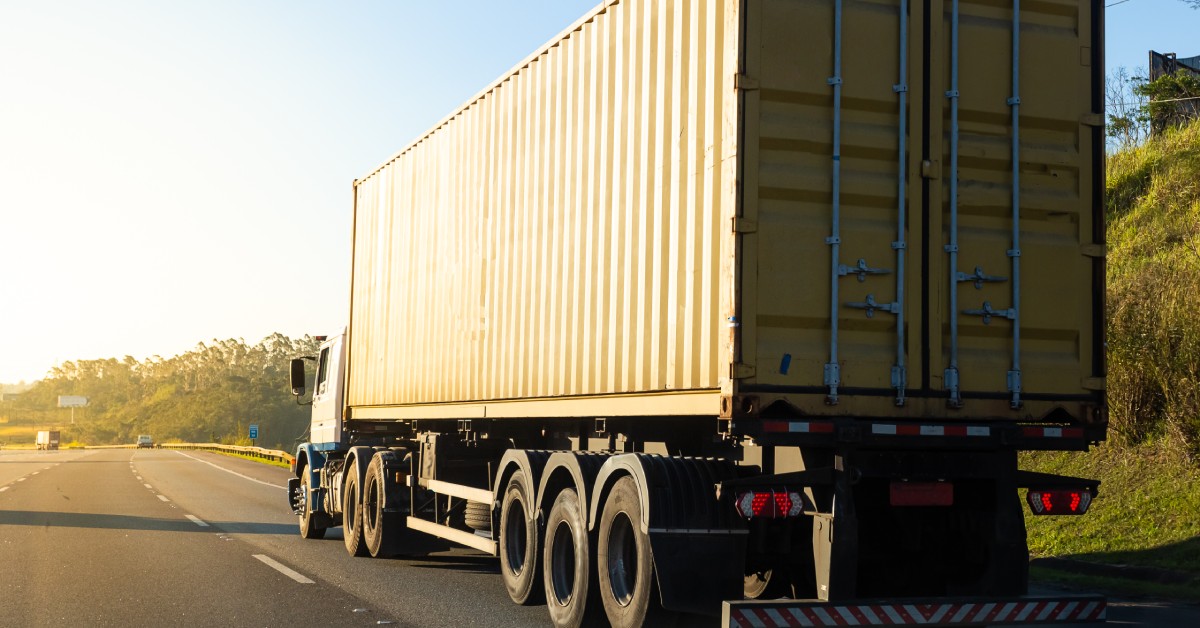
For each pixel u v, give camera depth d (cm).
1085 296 707
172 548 1427
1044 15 715
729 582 689
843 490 645
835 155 656
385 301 1441
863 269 654
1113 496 1282
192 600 966
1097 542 1173
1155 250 1730
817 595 647
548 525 848
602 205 862
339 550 1412
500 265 1068
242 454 7494
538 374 966
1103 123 717
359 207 1605
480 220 1127
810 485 652
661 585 681
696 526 693
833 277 648
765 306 641
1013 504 684
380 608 920
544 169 979
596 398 853
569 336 908
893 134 669
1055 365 696
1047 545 1202
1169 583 1015
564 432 1030
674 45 766
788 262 646
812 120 660
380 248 1481
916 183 672
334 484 1486
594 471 807
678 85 754
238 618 870
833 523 641
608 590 750
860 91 666
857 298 654
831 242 652
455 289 1185
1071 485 694
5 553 1364
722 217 668
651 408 762
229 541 1531
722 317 657
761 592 802
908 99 675
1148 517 1194
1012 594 675
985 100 693
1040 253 698
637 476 712
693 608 684
